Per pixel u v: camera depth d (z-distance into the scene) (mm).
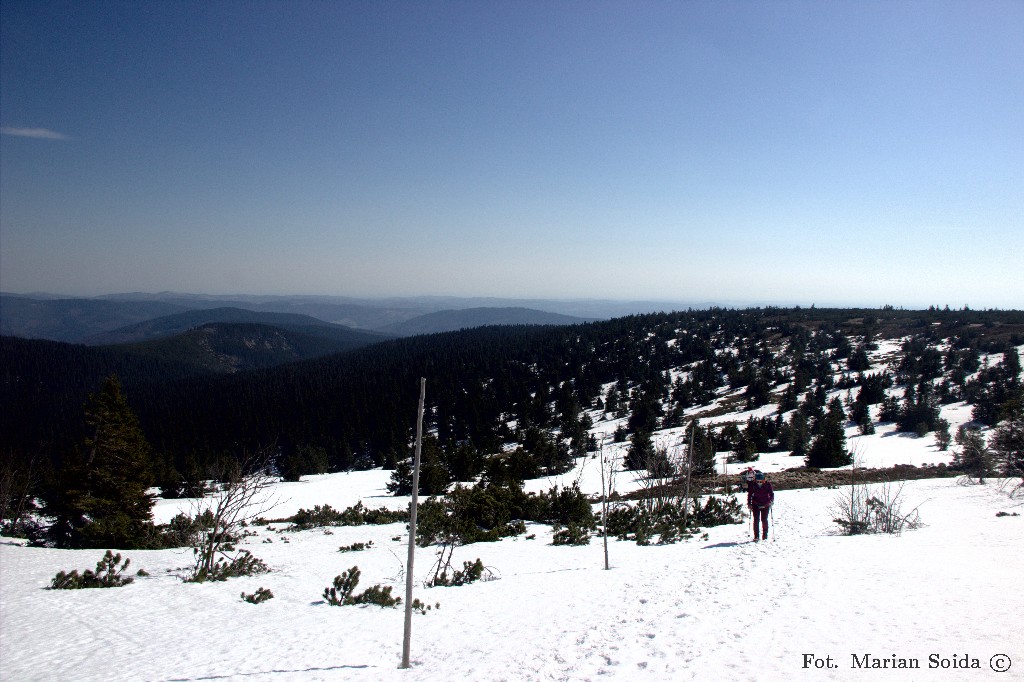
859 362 85938
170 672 7508
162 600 11570
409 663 7281
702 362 100312
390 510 29188
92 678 7402
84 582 12805
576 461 53156
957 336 98438
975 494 20234
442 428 92438
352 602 11109
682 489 25469
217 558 16453
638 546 17109
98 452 22422
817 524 16781
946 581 8078
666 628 7223
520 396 101500
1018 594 7297
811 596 7848
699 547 15172
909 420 53062
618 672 5891
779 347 106375
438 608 10492
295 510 32562
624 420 77750
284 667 7484
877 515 14570
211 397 131875
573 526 20188
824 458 39844
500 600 10742
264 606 11094
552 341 143000
